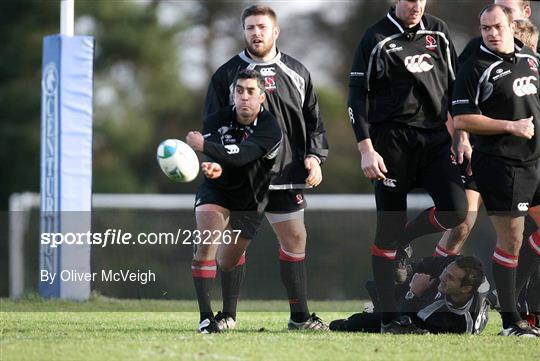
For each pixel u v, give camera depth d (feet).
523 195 90.12
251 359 74.79
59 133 125.59
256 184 90.79
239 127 90.53
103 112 334.44
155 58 341.62
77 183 126.00
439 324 93.15
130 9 342.85
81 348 77.71
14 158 314.76
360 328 94.53
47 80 127.75
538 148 89.81
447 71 94.32
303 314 96.02
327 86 384.88
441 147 93.66
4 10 329.52
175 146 84.89
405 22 92.38
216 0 376.89
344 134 372.79
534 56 91.91
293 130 95.14
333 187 359.87
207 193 90.94
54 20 330.54
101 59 336.29
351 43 391.04
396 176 93.30
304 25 396.37
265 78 94.32
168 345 79.61
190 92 363.76
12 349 77.25
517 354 79.61
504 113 89.81
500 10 89.51
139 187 333.83
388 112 92.99
